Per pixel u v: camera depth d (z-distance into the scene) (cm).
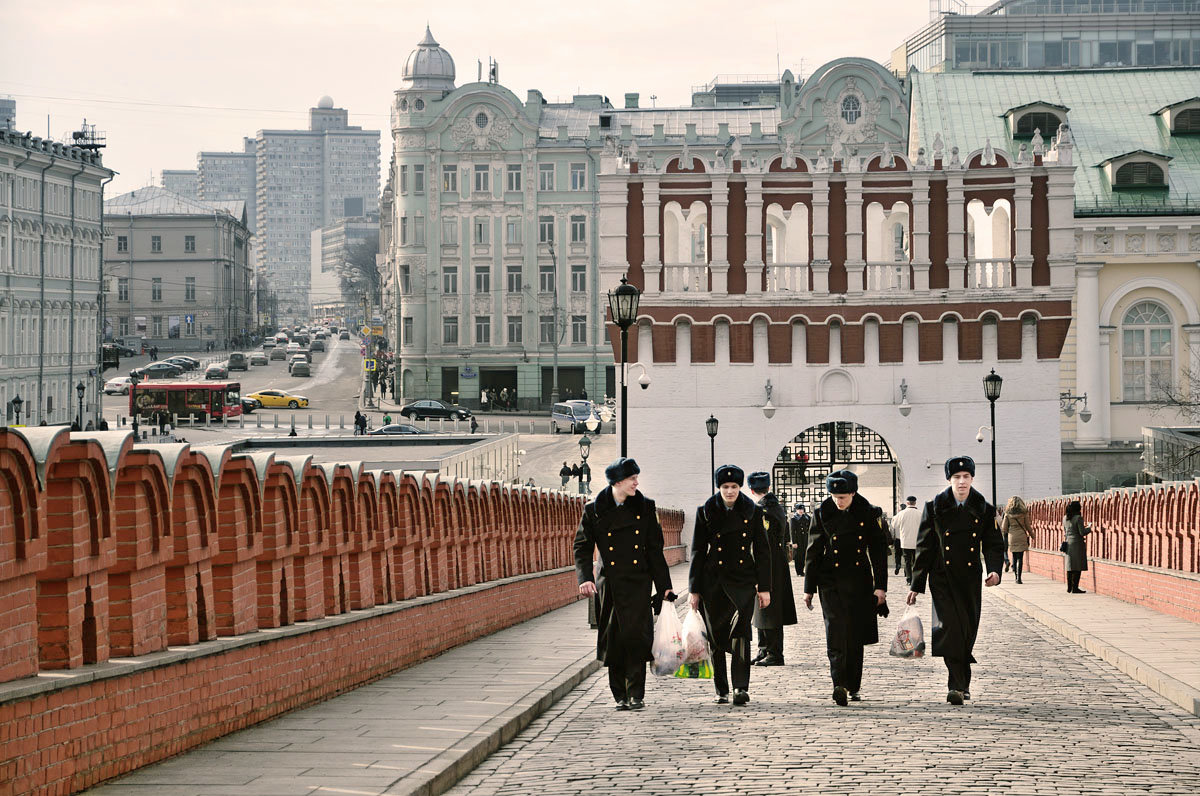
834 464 11944
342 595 3158
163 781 1953
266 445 11731
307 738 2347
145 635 2117
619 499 2894
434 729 2444
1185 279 13250
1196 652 3572
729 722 2658
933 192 11488
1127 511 5731
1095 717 2673
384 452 11506
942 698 2964
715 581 2920
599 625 2908
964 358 11506
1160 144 14038
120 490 2070
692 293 11525
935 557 2891
